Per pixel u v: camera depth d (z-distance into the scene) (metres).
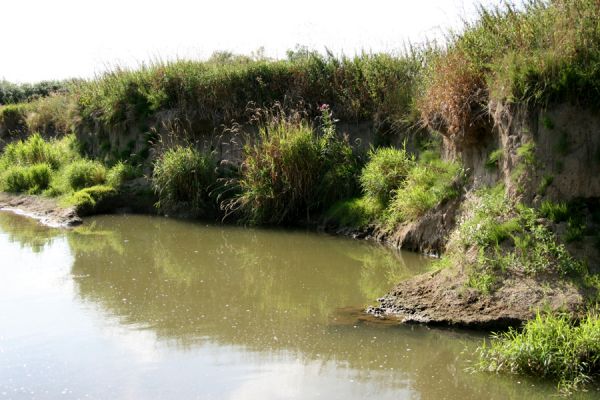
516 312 7.55
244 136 16.17
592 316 7.10
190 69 17.84
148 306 8.80
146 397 6.05
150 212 16.25
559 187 8.64
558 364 6.40
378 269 10.51
